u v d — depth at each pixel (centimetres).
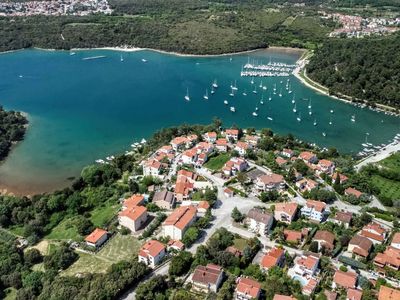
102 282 16388
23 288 17550
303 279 16688
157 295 15838
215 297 15838
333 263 17812
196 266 17388
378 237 18975
